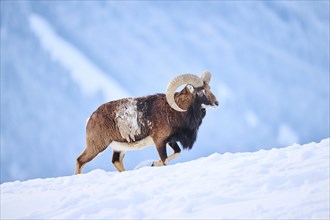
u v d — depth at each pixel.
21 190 47.88
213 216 33.44
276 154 42.94
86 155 63.59
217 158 46.81
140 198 38.06
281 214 32.09
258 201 34.47
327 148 43.09
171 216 34.41
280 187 36.16
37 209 39.75
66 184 47.62
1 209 40.91
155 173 44.69
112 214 36.06
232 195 36.00
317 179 36.22
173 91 62.34
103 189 42.34
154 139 63.47
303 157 40.75
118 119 62.69
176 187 39.56
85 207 37.22
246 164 42.22
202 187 38.38
